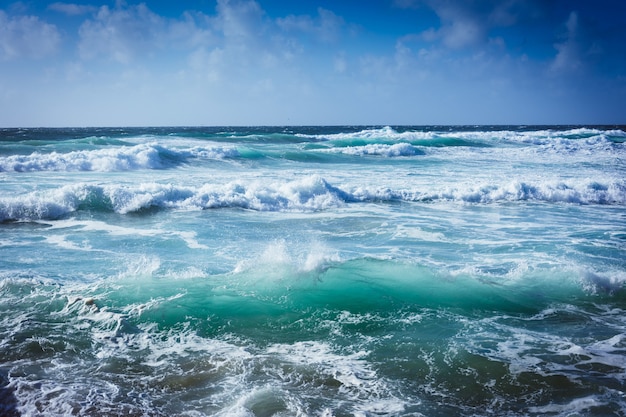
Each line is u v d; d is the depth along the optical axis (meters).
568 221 13.55
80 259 9.16
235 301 7.05
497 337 6.19
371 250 10.22
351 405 4.63
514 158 29.89
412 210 14.73
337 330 6.32
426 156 30.61
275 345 5.90
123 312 6.57
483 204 15.95
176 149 25.14
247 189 15.62
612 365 5.50
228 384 4.98
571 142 41.62
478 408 4.66
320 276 7.95
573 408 4.66
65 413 4.39
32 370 5.14
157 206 13.95
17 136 42.88
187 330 6.21
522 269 8.54
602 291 7.73
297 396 4.76
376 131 47.88
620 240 11.31
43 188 15.71
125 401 4.62
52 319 6.33
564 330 6.44
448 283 7.82
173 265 8.92
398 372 5.29
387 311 6.89
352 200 15.96
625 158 30.53
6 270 8.33
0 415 4.30
